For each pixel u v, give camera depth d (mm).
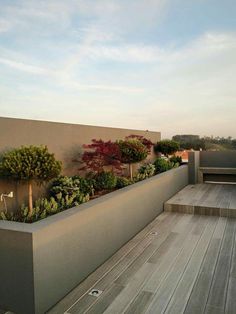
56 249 2549
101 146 4562
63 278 2654
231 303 2504
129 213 4172
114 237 3697
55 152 4230
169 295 2637
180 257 3504
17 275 2344
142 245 3947
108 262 3410
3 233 2363
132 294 2666
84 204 3271
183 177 7941
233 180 8875
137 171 6645
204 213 5527
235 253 3604
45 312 2418
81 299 2607
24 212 3109
